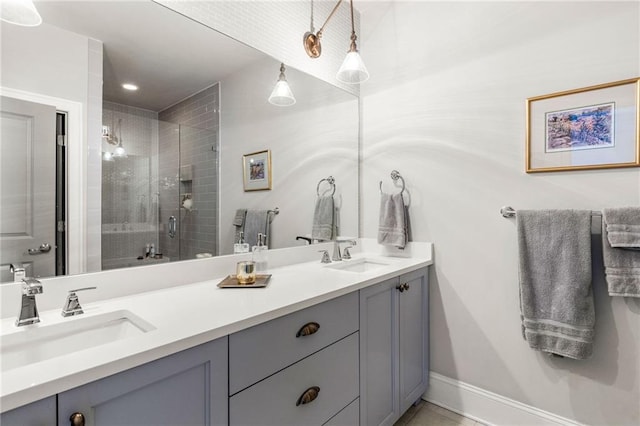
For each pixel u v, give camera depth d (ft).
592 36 4.84
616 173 4.65
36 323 2.99
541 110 5.25
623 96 4.58
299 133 6.33
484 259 5.89
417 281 6.13
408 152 6.86
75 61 3.66
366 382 4.74
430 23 6.56
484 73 5.87
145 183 4.22
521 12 5.48
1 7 3.18
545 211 5.04
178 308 3.41
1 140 3.16
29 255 3.32
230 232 5.19
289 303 3.55
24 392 1.89
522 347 5.49
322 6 6.82
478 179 5.94
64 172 3.57
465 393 6.09
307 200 6.48
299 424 3.65
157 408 2.48
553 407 5.19
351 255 7.23
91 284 3.70
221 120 5.09
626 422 4.60
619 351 4.64
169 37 4.48
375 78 7.42
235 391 3.01
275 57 5.87
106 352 2.35
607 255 4.51
